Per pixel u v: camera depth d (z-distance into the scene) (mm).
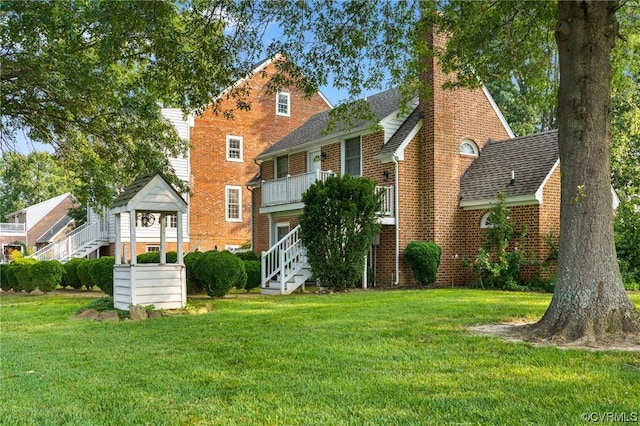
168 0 9461
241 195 28594
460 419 3824
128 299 10719
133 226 10828
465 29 11211
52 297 15836
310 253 14984
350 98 12266
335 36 10914
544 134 17500
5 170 29891
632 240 15797
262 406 4254
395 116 17828
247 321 8969
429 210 17188
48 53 12961
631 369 5121
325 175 17781
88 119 15914
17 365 5934
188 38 10297
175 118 26547
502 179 16875
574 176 6992
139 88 15211
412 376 5023
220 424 3861
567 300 6824
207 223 27438
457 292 13578
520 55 11867
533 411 3953
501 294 12805
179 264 11227
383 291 14633
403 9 11000
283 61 11297
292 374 5250
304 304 11438
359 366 5477
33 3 10820
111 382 5129
